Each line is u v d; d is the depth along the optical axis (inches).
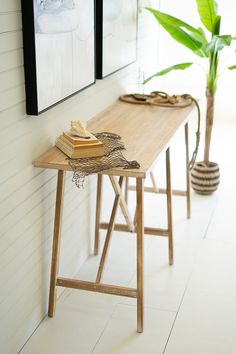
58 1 96.5
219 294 115.6
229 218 152.5
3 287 88.6
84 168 92.6
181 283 119.7
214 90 161.9
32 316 101.9
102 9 122.1
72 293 115.7
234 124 239.9
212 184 166.4
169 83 241.9
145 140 108.5
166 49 236.1
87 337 101.1
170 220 124.2
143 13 173.9
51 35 95.1
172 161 197.6
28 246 97.0
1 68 81.4
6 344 91.9
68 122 111.7
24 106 90.4
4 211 86.4
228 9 224.7
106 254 115.9
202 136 224.7
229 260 129.9
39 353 96.6
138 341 100.0
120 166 92.9
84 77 114.7
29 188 95.0
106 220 145.9
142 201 95.3
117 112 131.5
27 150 93.1
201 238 140.6
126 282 119.8
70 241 118.3
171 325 104.8
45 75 94.2
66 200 113.7
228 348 98.3
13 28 84.0
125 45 146.1
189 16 227.9
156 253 133.1
